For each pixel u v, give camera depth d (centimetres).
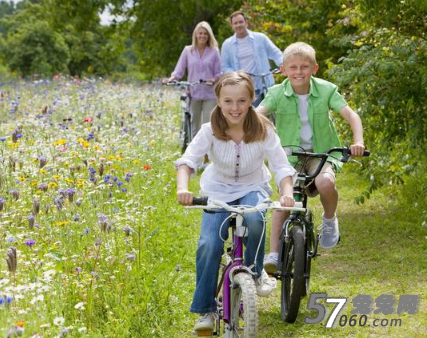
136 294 843
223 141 727
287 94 899
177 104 2830
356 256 1130
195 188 1653
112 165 1280
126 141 1540
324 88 900
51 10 6375
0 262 773
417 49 1198
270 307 919
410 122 1235
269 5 2338
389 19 1180
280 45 2284
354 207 1475
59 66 9394
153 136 1797
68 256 835
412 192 1436
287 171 725
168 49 6188
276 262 901
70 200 919
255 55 1861
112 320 756
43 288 695
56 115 2025
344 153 825
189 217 1316
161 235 1147
